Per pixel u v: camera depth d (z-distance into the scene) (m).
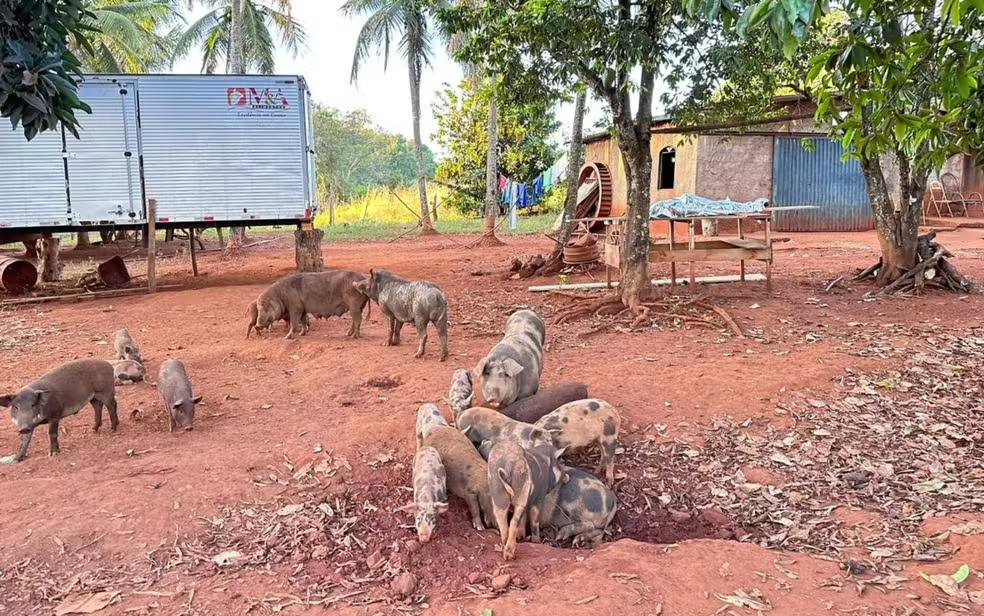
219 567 3.92
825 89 4.34
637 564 3.69
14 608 3.56
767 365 7.31
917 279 11.24
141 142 13.89
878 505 4.66
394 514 4.50
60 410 5.36
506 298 11.88
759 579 3.57
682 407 6.18
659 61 8.85
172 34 30.77
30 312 11.71
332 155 47.38
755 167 22.20
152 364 8.02
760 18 2.72
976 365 7.33
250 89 14.30
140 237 27.22
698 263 15.62
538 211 39.69
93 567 3.91
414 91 27.55
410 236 27.66
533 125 37.75
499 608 3.37
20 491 4.69
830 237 21.11
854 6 3.59
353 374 7.29
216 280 15.43
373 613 3.46
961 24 4.12
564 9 8.09
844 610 3.32
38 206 13.59
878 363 7.36
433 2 11.48
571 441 4.91
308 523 4.39
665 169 24.97
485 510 4.41
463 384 5.59
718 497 4.89
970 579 3.56
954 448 5.48
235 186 14.49
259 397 6.78
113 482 4.80
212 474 4.93
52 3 5.64
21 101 5.32
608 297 10.31
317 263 14.89
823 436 5.69
